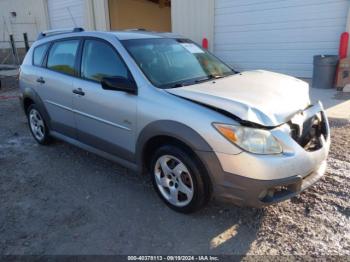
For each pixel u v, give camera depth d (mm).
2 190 3676
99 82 3660
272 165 2562
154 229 2920
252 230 2859
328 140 3242
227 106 2721
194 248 2674
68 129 4273
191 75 3594
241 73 3891
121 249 2688
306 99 3314
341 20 7652
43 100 4539
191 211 3021
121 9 16188
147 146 3223
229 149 2600
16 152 4770
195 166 2811
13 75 13227
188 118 2785
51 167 4223
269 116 2688
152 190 3576
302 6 8117
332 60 7426
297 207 3141
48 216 3154
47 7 15359
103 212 3191
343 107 6180
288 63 8766
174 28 10773
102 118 3615
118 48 3525
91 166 4215
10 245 2762
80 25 14148
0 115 6949
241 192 2646
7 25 19406
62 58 4246
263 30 8922
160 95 3049
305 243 2676
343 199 3232
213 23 9805
